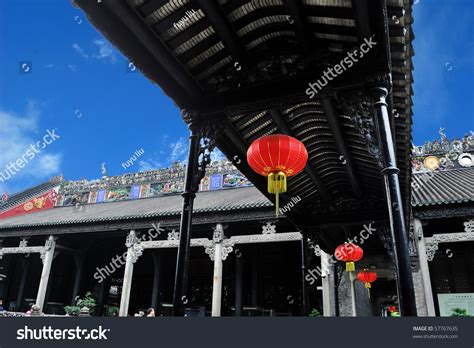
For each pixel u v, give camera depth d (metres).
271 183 6.94
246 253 25.50
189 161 7.23
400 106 7.36
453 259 20.11
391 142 5.82
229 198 25.86
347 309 19.98
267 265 25.03
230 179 31.08
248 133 8.68
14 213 36.31
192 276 27.59
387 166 5.68
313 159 10.10
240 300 22.75
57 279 32.06
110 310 30.03
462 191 18.73
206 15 5.81
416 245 17.83
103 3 5.37
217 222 21.73
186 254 6.66
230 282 26.14
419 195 19.12
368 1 5.19
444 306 18.56
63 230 27.19
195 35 6.30
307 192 12.02
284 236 20.22
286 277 24.08
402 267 5.15
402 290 5.07
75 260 32.03
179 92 7.32
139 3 5.52
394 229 5.35
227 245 21.11
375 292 27.58
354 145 9.02
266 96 6.87
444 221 19.58
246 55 6.89
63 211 34.84
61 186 39.28
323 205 12.81
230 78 7.11
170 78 7.05
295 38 6.52
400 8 5.39
